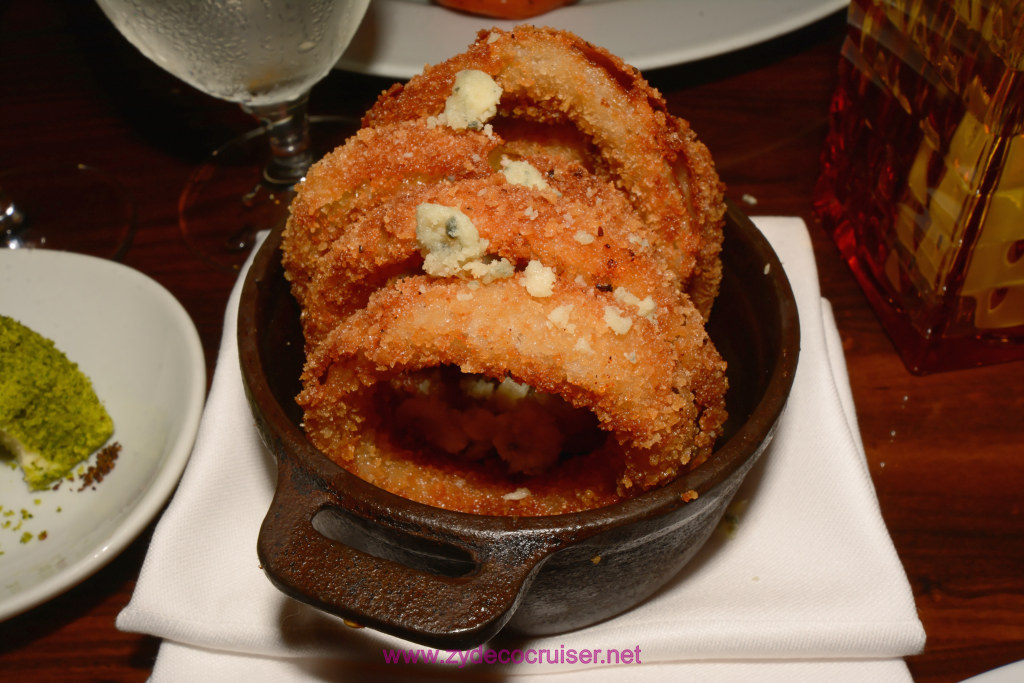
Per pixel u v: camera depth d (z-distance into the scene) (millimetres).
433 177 312
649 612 294
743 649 285
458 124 317
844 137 428
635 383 278
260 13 394
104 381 392
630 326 280
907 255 388
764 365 302
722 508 286
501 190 294
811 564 304
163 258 455
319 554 239
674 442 286
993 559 335
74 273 411
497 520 244
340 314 317
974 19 331
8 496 368
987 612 323
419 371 339
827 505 316
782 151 481
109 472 370
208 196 488
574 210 296
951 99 352
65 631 329
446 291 281
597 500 304
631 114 322
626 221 307
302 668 292
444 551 246
